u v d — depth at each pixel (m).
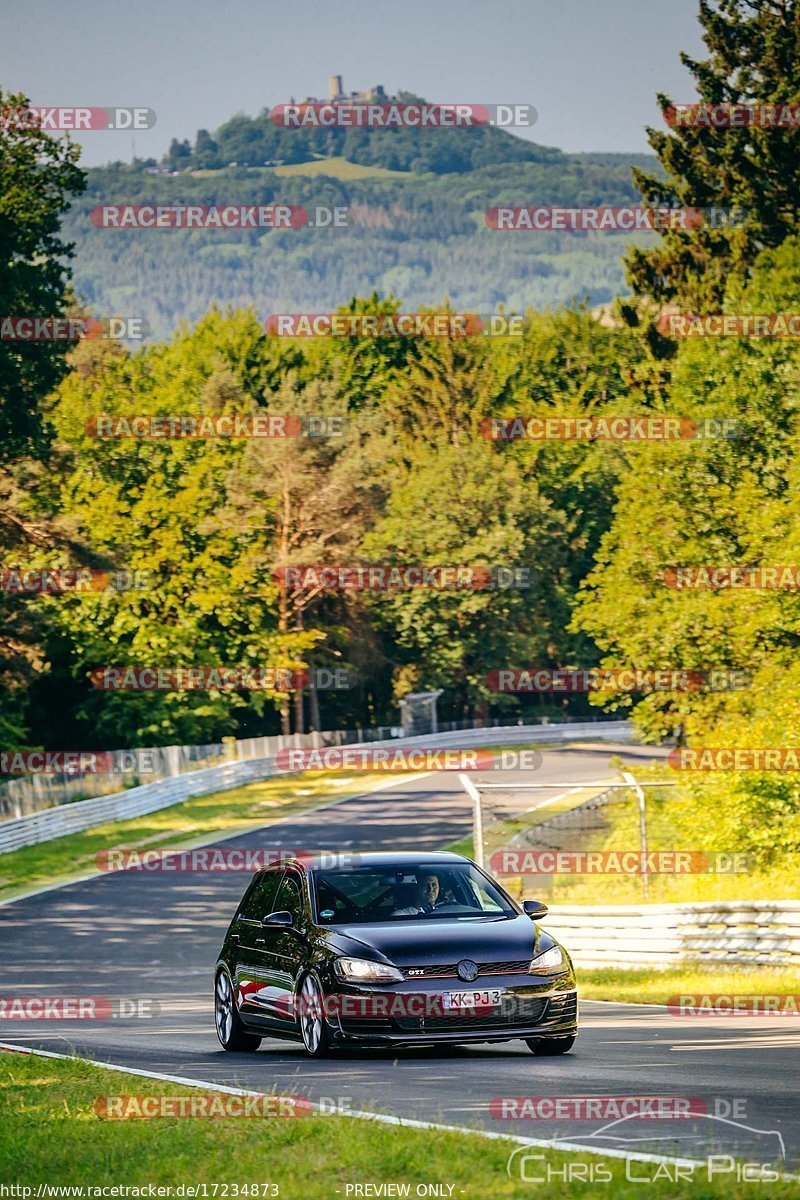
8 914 113.81
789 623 137.50
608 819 143.12
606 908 78.00
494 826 151.88
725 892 92.38
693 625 148.00
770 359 162.25
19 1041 53.41
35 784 157.62
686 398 168.50
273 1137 28.73
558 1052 42.12
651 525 160.38
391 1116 30.39
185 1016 64.69
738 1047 42.97
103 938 102.00
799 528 140.12
